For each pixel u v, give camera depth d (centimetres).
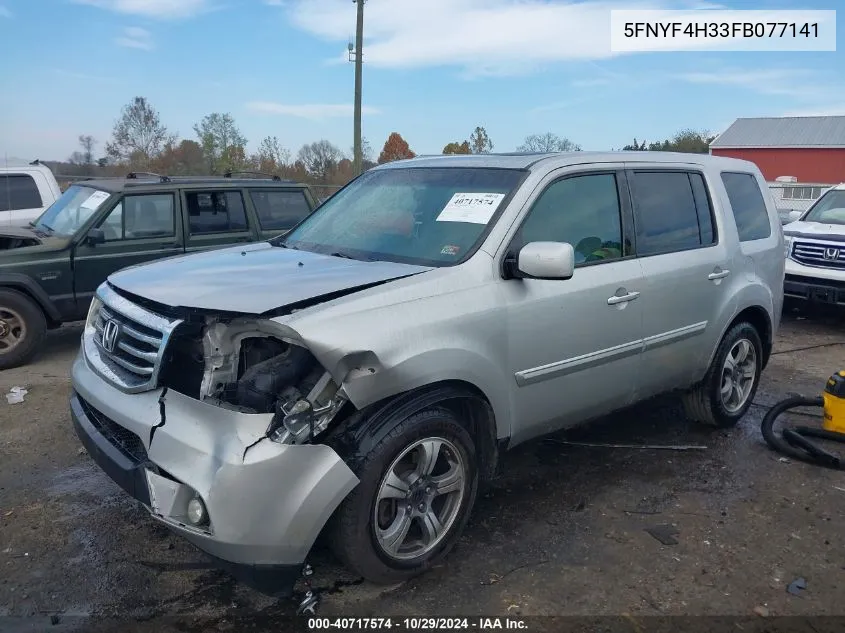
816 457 476
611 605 321
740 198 537
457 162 438
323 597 324
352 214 444
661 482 447
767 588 337
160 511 291
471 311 339
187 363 316
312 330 285
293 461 284
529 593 329
